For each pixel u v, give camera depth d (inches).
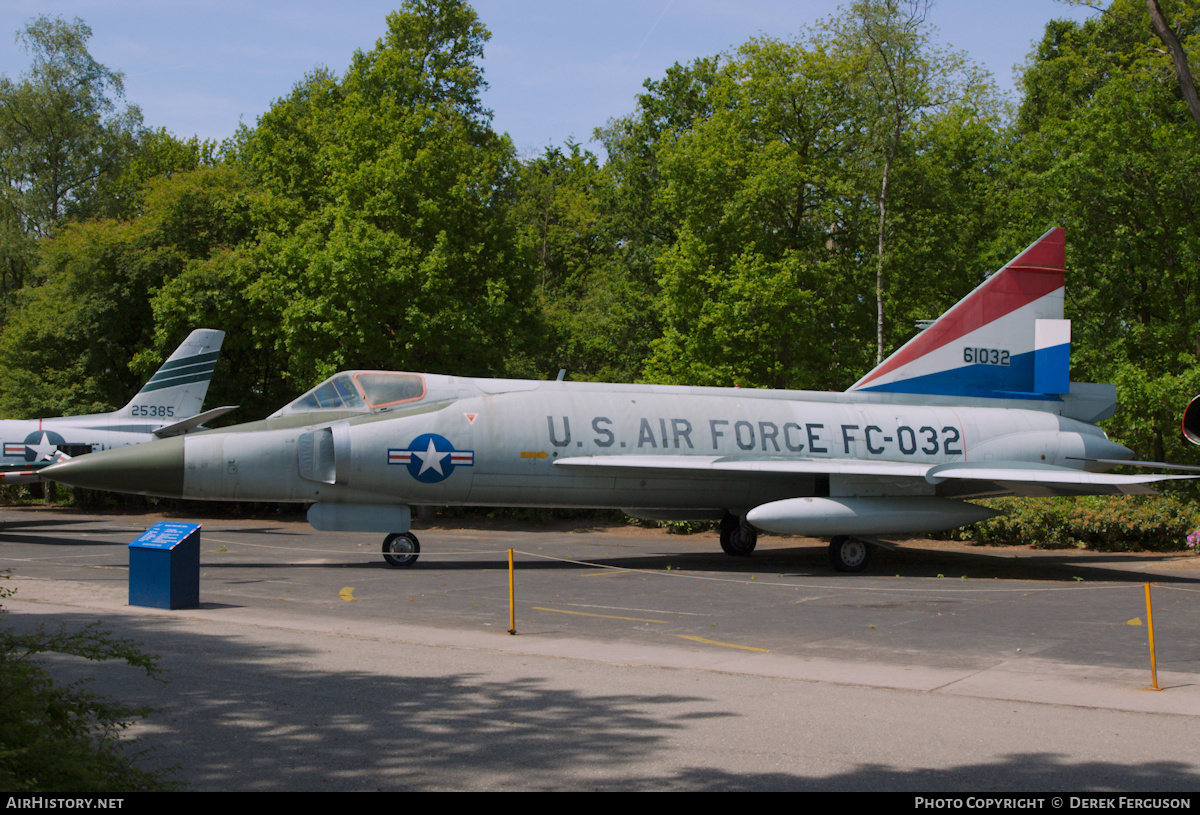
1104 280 1248.2
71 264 1454.2
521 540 992.2
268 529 1099.3
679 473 729.0
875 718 282.7
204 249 1473.9
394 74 1371.8
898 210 1245.1
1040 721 280.4
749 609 513.0
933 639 424.5
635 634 431.8
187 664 347.6
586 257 2410.2
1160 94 1192.8
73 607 479.8
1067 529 932.6
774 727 272.4
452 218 1274.6
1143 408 1107.9
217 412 1011.3
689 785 223.3
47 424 1093.1
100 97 1999.3
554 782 225.1
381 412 692.1
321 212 1328.7
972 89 1179.9
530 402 715.4
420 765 237.0
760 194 1143.0
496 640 410.6
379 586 586.6
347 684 320.8
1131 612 509.7
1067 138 1224.8
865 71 1143.6
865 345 1296.8
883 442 775.1
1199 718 285.0
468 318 1228.5
